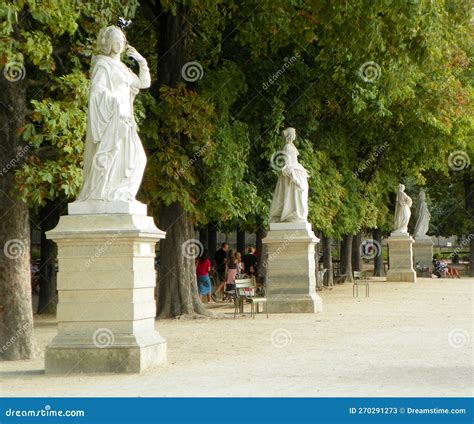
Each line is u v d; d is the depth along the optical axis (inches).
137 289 552.1
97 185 551.5
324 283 1674.5
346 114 1363.2
